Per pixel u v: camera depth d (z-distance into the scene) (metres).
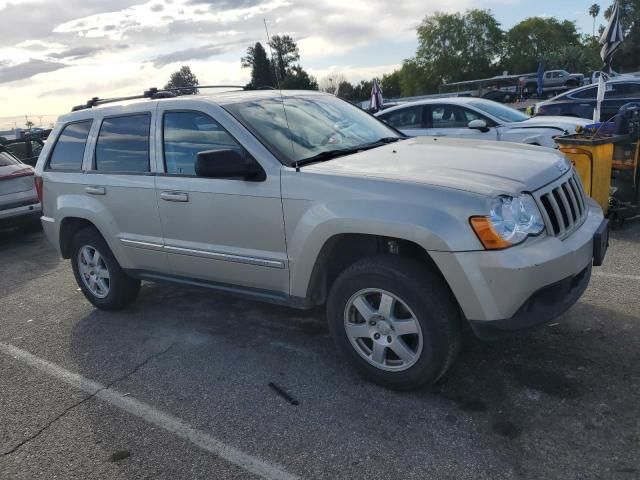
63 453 3.10
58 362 4.24
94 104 5.15
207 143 3.96
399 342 3.25
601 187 6.12
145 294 5.57
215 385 3.67
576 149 6.09
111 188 4.56
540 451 2.74
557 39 76.19
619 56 65.81
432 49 77.06
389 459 2.79
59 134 5.14
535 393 3.22
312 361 3.87
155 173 4.27
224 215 3.83
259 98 4.23
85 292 5.23
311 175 3.41
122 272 4.91
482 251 2.86
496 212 2.89
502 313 2.90
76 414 3.48
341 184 3.28
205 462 2.91
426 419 3.09
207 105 4.02
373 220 3.09
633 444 2.73
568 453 2.71
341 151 3.90
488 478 2.60
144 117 4.40
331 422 3.14
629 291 4.49
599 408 3.03
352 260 3.67
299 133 3.95
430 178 3.12
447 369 3.20
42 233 9.36
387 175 3.22
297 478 2.73
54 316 5.25
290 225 3.51
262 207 3.61
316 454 2.89
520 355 3.64
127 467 2.93
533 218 3.03
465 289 2.91
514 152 3.73
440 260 2.93
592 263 3.44
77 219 5.04
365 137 4.32
